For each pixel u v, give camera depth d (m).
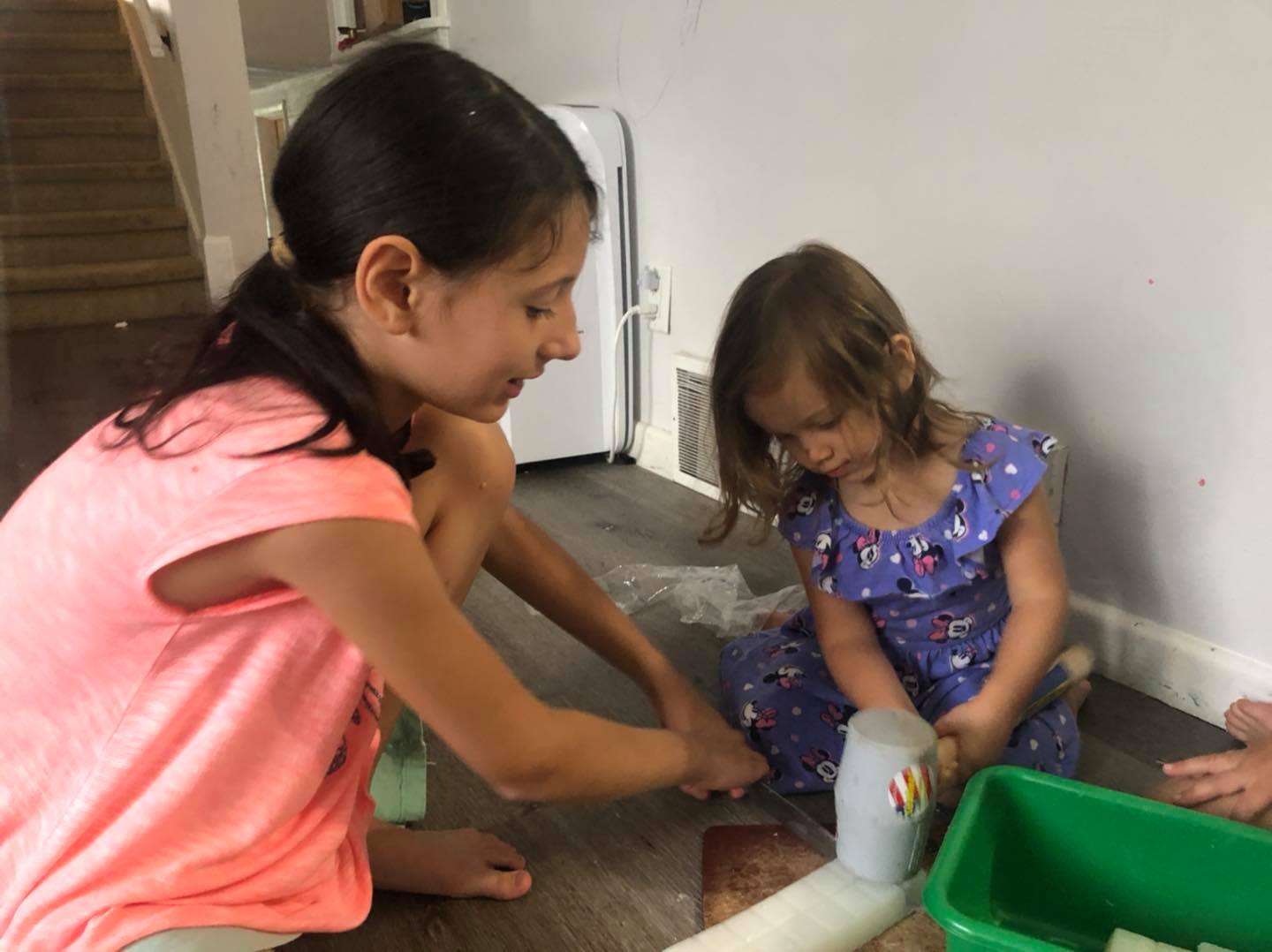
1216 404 1.08
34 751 0.66
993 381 1.31
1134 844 0.83
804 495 1.10
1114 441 1.18
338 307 0.63
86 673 0.65
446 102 0.60
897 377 0.96
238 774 0.67
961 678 1.05
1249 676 1.10
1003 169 1.24
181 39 3.15
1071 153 1.15
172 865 0.65
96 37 4.25
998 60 1.21
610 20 1.91
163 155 4.11
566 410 2.01
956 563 1.02
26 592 0.64
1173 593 1.17
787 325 0.93
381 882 0.89
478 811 1.02
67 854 0.65
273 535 0.58
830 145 1.48
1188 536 1.14
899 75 1.34
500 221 0.59
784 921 0.82
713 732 1.02
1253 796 0.91
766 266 1.01
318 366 0.62
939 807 0.99
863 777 0.84
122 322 3.50
